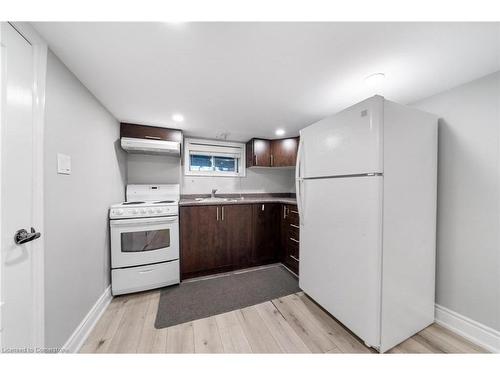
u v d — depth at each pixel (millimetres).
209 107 1825
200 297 1845
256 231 2574
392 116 1176
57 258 1080
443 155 1473
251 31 918
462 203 1372
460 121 1388
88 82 1366
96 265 1538
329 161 1457
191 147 2926
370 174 1153
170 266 2023
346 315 1324
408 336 1298
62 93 1142
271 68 1227
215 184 3070
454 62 1147
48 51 1025
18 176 841
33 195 916
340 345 1269
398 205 1215
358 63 1171
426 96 1582
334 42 991
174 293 1920
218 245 2377
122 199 2293
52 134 1055
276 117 2107
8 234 796
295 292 1932
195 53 1082
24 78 870
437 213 1504
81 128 1354
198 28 899
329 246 1469
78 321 1268
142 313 1600
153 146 2250
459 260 1384
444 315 1438
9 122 801
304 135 1738
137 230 1885
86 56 1099
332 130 1426
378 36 948
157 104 1747
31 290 903
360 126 1211
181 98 1639
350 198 1285
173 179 2725
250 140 3057
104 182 1742
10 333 803
